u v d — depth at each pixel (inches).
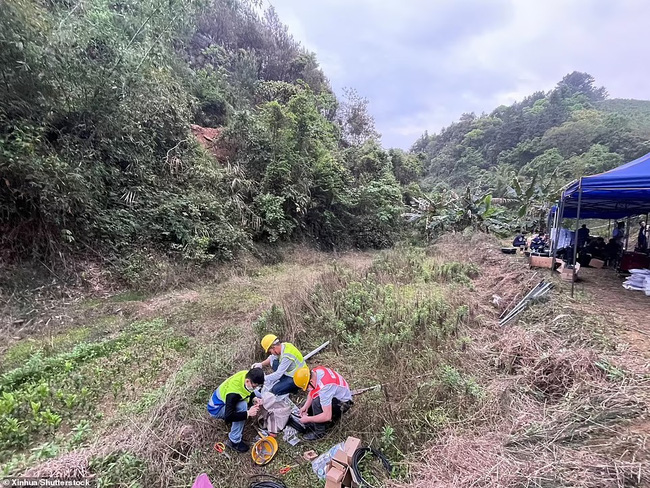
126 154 255.3
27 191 176.7
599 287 212.8
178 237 253.6
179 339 155.4
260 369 99.7
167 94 299.6
